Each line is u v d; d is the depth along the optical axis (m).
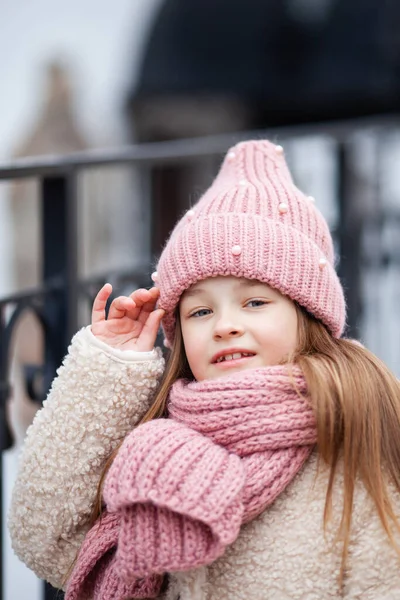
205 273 2.06
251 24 6.67
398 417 2.00
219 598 1.98
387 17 6.47
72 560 2.14
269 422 1.93
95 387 2.08
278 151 2.35
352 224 4.03
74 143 7.27
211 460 1.85
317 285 2.08
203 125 6.97
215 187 2.29
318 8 6.55
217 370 2.05
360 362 2.04
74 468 2.08
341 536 1.91
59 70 7.29
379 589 1.91
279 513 1.96
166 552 1.81
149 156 3.30
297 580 1.93
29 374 2.85
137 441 1.90
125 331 2.19
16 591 3.22
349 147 4.66
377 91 6.54
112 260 6.81
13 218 6.48
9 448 2.64
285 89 6.73
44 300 2.82
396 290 4.45
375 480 1.92
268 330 2.03
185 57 6.85
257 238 2.05
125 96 7.17
